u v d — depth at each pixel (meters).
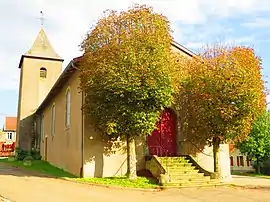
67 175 18.52
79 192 13.52
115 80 15.13
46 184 15.29
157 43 15.82
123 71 15.22
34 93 37.84
